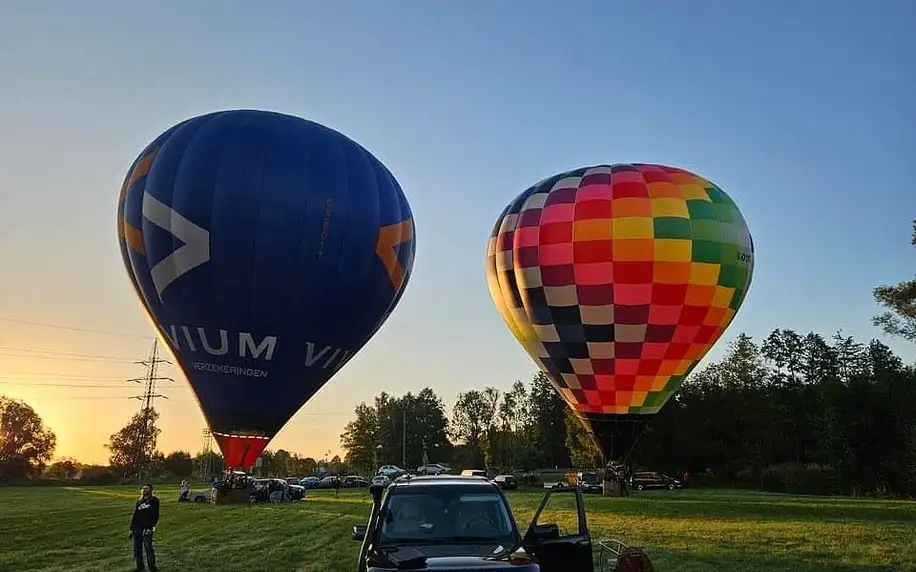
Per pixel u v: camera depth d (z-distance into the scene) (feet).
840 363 261.65
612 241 80.18
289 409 61.93
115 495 163.02
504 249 88.69
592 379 83.10
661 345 80.94
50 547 58.80
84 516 92.12
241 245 58.08
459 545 23.84
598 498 100.42
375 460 330.95
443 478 27.73
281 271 58.70
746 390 205.77
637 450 202.39
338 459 360.28
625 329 80.48
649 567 29.55
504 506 25.68
